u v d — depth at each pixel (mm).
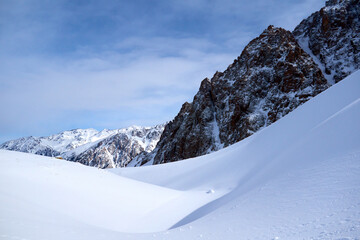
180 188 39188
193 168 47000
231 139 93625
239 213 11484
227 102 107500
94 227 13156
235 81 109250
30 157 25359
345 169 9812
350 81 27094
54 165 24172
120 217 18625
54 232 9469
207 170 41344
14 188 16234
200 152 104750
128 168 61156
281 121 38312
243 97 98312
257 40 119500
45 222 10805
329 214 7039
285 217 8461
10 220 9688
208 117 113062
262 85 98562
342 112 17156
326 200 8156
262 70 101688
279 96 91062
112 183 25078
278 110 87125
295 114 34938
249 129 86062
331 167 10859
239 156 39375
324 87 83750
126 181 28062
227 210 13367
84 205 18141
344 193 7953
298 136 26766
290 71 92438
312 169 12008
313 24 120812
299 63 94250
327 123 17672
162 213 21438
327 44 105438
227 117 101438
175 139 129750
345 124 14797
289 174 13625
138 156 190750
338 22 107000
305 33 123375
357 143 11641
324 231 6070
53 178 20406
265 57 106438
